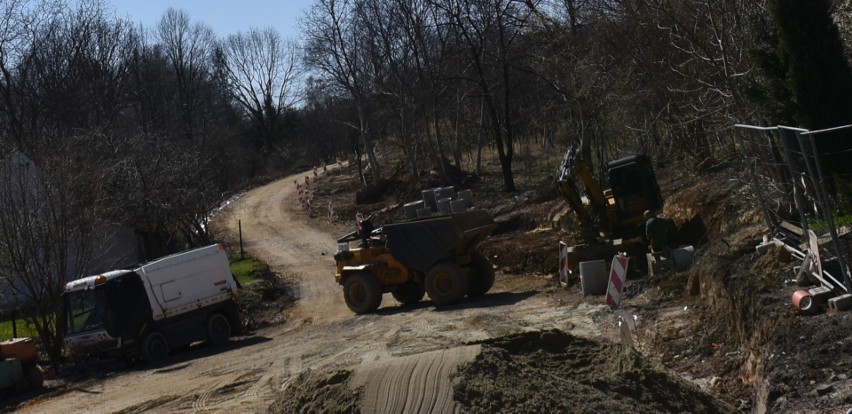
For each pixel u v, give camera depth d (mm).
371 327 20328
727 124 21484
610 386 8508
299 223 53281
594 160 44438
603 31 30672
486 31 44844
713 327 13523
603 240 22484
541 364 9133
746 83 19000
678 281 17422
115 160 33281
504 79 46500
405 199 51344
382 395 8227
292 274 35344
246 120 109062
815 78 13969
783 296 11555
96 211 26203
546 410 7719
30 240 22266
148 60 73125
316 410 8523
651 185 22172
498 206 40875
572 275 22094
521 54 42406
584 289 19672
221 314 22875
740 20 20688
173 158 37594
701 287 15781
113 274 21000
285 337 21891
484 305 20828
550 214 32656
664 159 34594
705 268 15922
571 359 9297
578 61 32875
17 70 45156
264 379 15844
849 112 13820
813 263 11406
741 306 12352
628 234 22234
